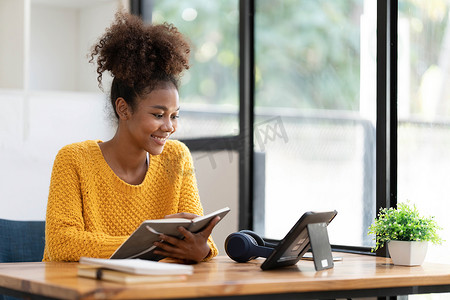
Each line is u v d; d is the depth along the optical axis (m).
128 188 2.36
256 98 3.66
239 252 2.22
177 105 2.32
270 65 3.58
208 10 3.90
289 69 3.47
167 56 2.28
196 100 3.97
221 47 3.82
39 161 3.75
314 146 3.34
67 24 4.31
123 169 2.39
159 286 1.53
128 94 2.28
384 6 2.91
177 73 2.33
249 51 3.67
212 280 1.68
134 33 2.29
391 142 2.93
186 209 2.48
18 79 3.74
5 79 3.83
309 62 3.37
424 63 2.82
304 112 3.39
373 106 3.04
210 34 3.89
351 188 3.13
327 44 3.28
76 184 2.29
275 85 3.55
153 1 4.24
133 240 1.93
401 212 2.40
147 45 2.27
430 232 2.37
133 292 1.49
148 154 2.48
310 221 2.02
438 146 2.76
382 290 2.00
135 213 2.38
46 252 2.31
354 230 3.11
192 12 4.00
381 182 2.91
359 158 3.10
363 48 3.10
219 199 3.81
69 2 4.17
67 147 2.36
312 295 1.84
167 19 4.15
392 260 2.36
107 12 4.13
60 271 1.88
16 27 3.76
